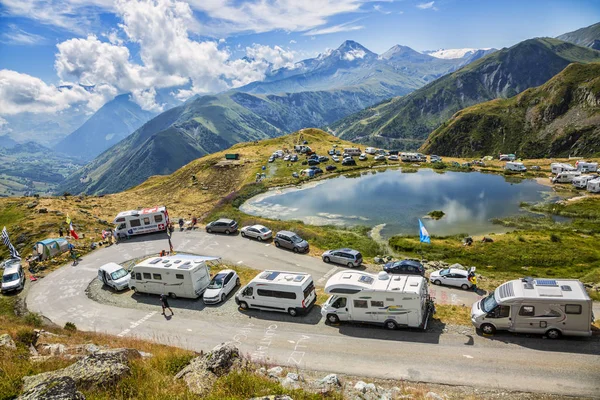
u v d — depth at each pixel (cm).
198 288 3769
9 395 1273
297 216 7506
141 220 6066
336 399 1636
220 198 9169
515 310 2500
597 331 2514
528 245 4881
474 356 2364
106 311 3638
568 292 2442
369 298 2839
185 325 3219
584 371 2111
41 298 4069
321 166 12238
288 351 2647
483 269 4384
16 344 2009
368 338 2730
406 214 7362
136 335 3080
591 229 5797
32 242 5822
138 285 3931
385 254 5112
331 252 4591
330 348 2639
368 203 8256
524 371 2164
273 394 1476
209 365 1678
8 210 7356
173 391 1434
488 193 8762
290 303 3216
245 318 3266
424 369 2284
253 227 5728
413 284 2827
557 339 2456
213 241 5681
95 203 8594
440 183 10025
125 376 1481
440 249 5050
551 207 7262
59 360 1747
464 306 3206
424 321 2805
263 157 13312
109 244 5788
